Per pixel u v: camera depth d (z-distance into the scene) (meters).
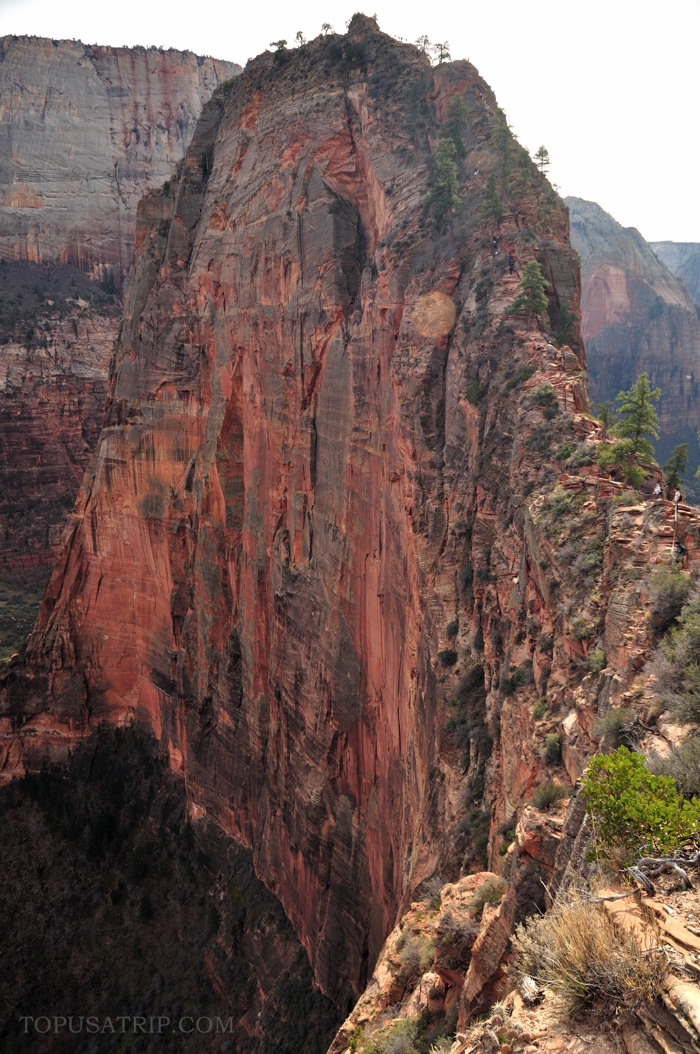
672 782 10.18
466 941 16.09
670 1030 7.23
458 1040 9.68
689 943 7.86
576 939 8.48
